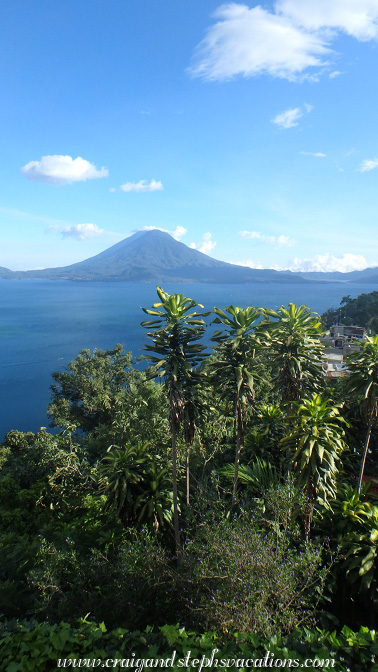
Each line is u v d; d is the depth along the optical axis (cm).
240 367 1683
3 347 16238
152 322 1630
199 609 934
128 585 1085
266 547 1037
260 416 2431
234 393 1764
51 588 1174
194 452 2300
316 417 1475
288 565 1026
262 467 2022
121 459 1745
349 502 1518
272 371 2027
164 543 1631
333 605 1394
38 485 2536
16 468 2909
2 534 2033
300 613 1005
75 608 1118
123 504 1662
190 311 1828
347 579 1347
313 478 1424
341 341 6538
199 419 1780
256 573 959
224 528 1127
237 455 1797
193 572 1020
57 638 598
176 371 1587
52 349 15662
